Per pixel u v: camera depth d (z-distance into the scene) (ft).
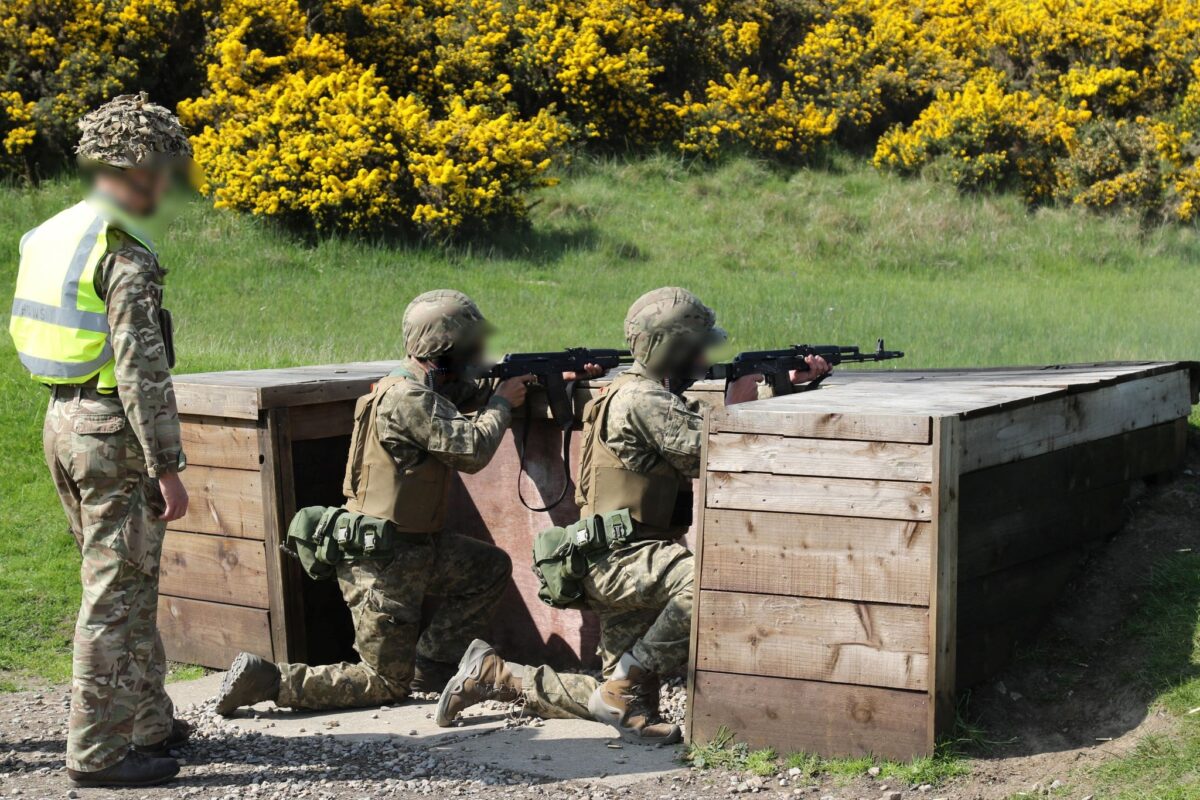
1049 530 50.85
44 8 195.52
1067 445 51.21
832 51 247.50
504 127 186.39
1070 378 55.67
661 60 243.19
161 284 44.57
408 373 53.16
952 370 71.82
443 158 181.68
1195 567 51.55
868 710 43.98
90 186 44.57
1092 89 231.30
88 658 44.27
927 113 227.61
